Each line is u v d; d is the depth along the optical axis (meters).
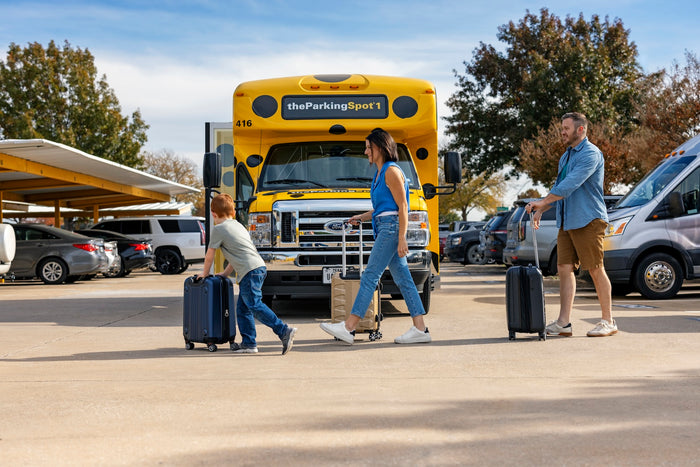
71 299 13.34
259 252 9.09
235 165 9.93
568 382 4.96
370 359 6.05
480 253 25.58
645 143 28.41
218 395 4.71
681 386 4.79
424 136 10.02
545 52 38.31
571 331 7.21
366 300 6.84
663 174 11.66
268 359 6.17
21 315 10.29
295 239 8.99
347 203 8.97
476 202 69.56
